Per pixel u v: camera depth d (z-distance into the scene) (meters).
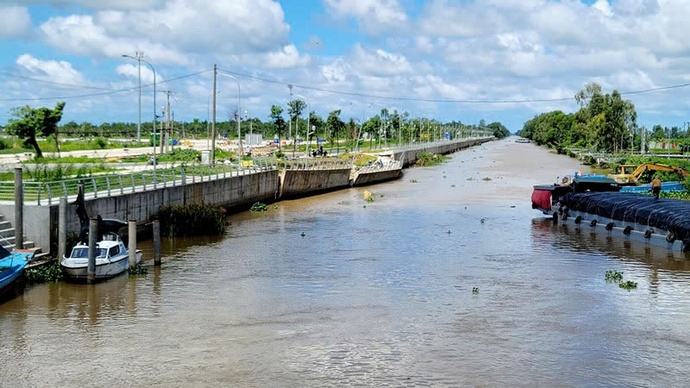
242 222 54.44
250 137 98.94
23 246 33.31
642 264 37.38
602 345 24.06
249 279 33.69
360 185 87.75
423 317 27.38
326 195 77.25
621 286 32.16
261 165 69.94
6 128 73.25
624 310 28.34
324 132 164.88
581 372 21.58
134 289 31.38
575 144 185.62
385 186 87.50
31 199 38.03
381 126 163.50
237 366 21.98
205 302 29.38
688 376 21.28
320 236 46.94
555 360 22.61
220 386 20.42
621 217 47.34
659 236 42.94
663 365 22.17
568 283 33.06
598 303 29.42
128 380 20.81
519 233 48.50
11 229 34.50
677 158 108.69
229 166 64.62
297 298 30.19
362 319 27.08
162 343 24.06
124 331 25.36
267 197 68.88
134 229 34.56
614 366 22.09
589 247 42.72
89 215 38.47
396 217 57.06
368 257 39.41
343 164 88.38
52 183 38.62
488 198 71.50
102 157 79.44
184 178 51.97
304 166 79.38
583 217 51.97
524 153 187.50
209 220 47.41
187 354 23.02
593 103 176.12
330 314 27.73
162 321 26.61
